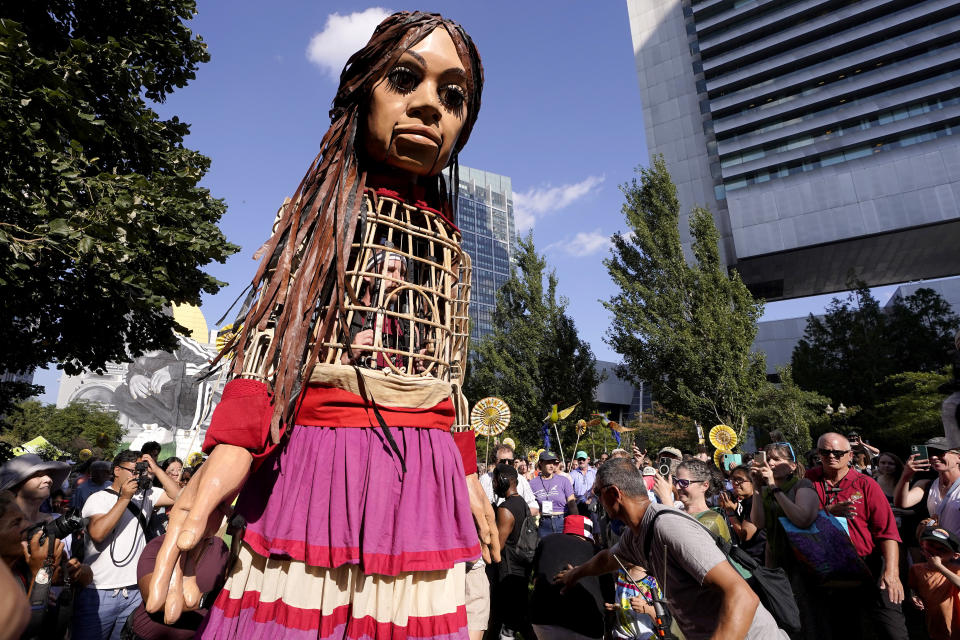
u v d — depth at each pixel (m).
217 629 1.21
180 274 8.79
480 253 122.50
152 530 4.31
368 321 1.45
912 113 39.94
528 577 4.88
